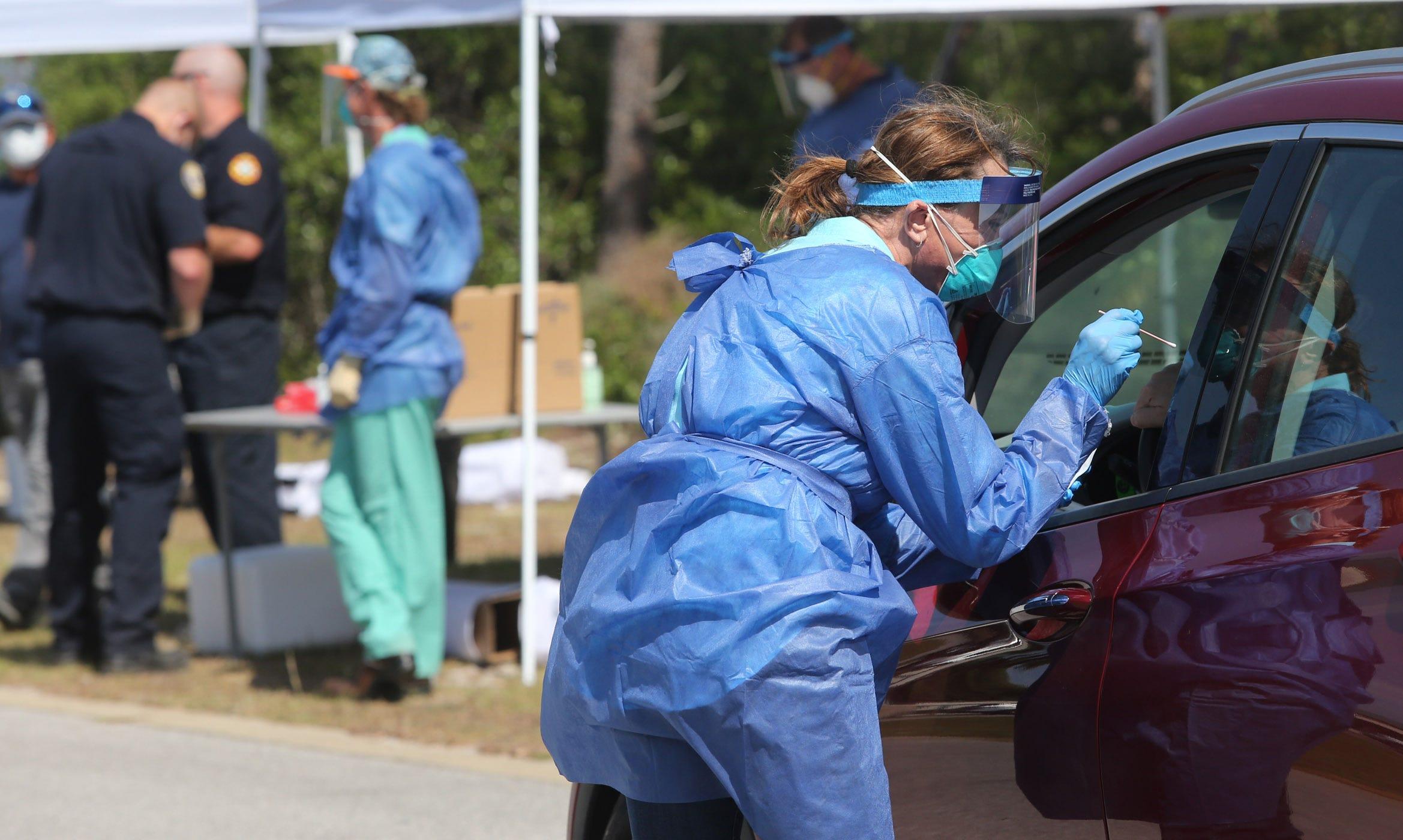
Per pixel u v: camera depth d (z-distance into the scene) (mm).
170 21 30000
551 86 70438
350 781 18234
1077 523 8852
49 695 22859
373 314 20219
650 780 8484
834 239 8883
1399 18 52281
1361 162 8047
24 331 27094
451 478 29047
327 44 60781
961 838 8984
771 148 71625
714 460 8219
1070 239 10109
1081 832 8273
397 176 20172
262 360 26297
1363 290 7852
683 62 71812
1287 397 8016
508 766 18750
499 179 63094
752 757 7918
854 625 8078
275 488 27094
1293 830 7305
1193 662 7781
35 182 26266
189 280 23047
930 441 8148
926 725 9227
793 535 8055
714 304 8773
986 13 22547
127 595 23766
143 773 18656
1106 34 66312
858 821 8008
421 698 22062
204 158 25578
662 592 8141
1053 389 8742
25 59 47125
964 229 8789
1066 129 66250
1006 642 8844
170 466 23812
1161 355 12047
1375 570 7168
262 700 22203
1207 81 57312
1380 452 7461
